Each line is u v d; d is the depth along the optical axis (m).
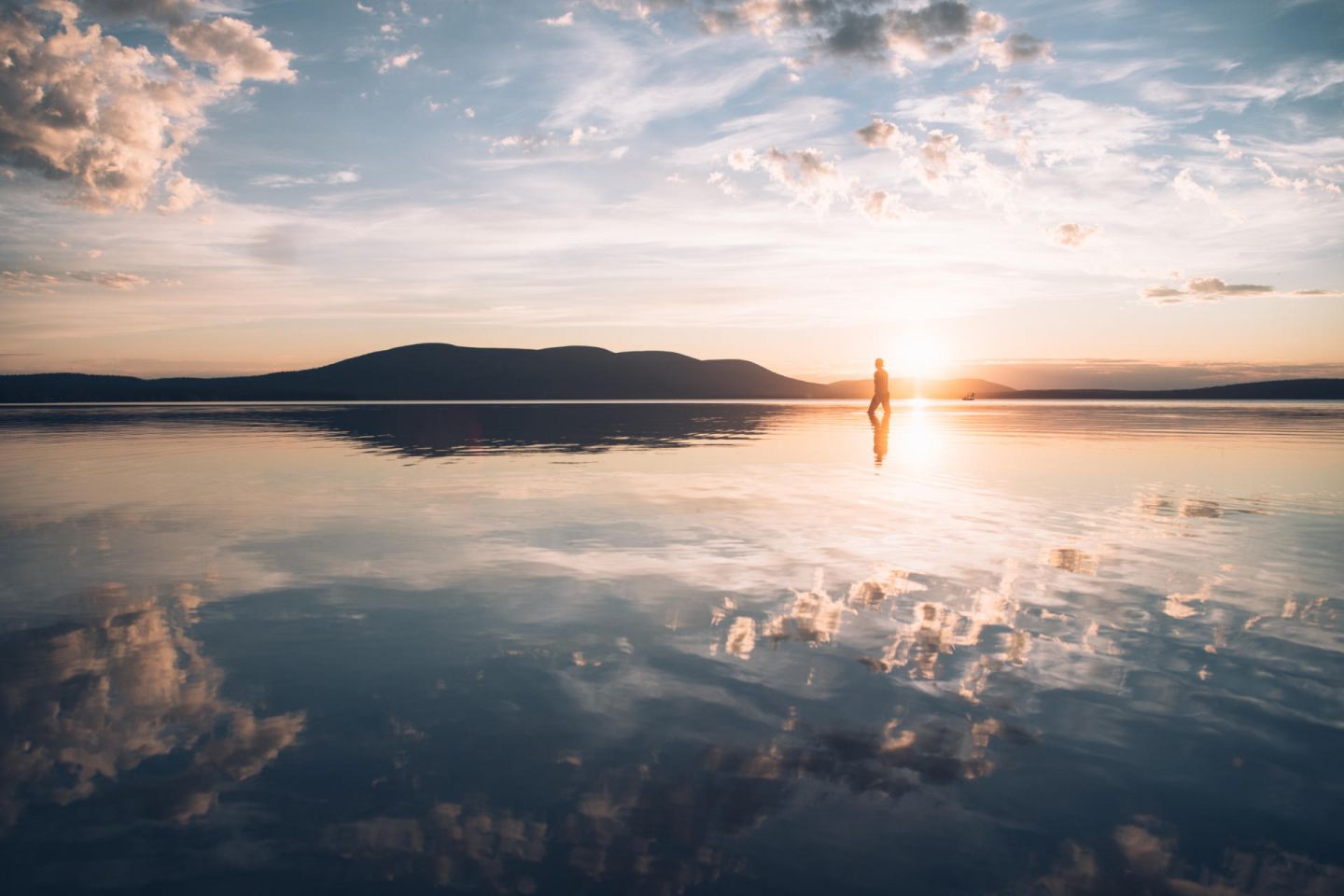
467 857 1.51
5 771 1.80
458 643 2.66
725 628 2.82
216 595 3.27
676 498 5.95
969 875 1.46
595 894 1.41
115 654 2.56
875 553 4.03
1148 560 3.88
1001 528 4.73
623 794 1.73
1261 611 3.01
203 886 1.43
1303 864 1.49
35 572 3.64
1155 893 1.41
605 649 2.61
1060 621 2.90
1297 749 1.92
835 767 1.84
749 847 1.54
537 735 2.00
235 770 1.82
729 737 1.98
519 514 5.22
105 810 1.66
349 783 1.77
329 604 3.13
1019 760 1.87
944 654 2.55
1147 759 1.87
